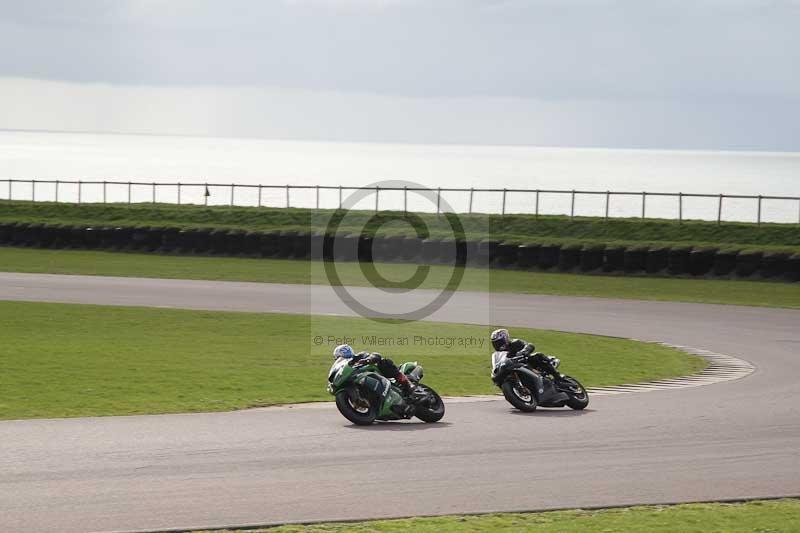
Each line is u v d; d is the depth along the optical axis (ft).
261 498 106.63
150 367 209.87
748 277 425.28
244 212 602.03
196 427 145.28
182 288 386.11
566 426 151.12
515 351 169.07
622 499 109.81
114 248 531.50
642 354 247.09
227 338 262.26
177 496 106.52
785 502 109.60
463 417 159.33
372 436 141.38
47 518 97.76
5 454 124.36
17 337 254.68
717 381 205.16
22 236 545.85
